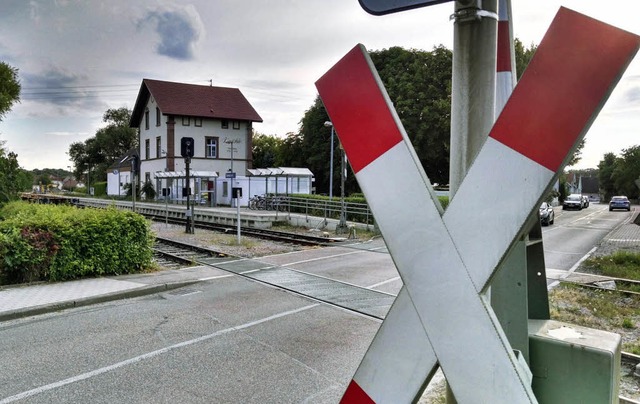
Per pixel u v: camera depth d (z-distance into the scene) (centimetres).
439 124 3272
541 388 155
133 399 384
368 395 117
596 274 984
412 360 111
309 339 539
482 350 102
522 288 151
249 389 405
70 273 841
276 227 2070
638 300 748
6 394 392
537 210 102
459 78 125
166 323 599
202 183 3497
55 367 451
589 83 94
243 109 4219
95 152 7456
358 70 119
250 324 596
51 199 3459
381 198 115
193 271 966
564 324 169
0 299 686
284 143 4884
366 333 562
